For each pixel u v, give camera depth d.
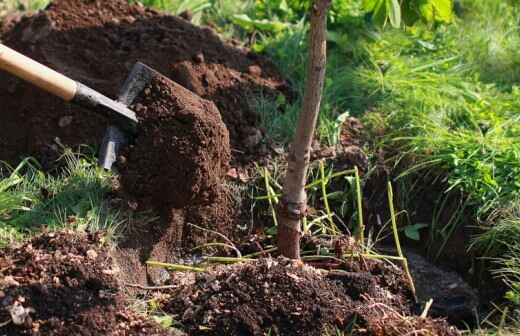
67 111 5.02
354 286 4.32
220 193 4.82
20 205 4.55
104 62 5.21
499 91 5.93
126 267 4.43
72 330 3.74
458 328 4.68
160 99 4.45
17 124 5.07
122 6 5.56
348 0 6.25
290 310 4.06
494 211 4.95
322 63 4.04
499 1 6.99
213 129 4.43
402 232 5.18
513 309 4.65
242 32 6.29
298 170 4.30
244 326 4.02
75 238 4.19
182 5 6.30
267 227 5.00
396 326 4.05
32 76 4.03
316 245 4.77
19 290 3.81
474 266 4.99
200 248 4.82
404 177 5.22
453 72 6.08
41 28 5.28
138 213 4.61
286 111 5.43
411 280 4.66
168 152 4.37
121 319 3.93
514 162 5.13
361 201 5.12
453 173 5.11
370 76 5.78
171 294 4.36
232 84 5.38
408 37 6.29
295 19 6.45
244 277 4.20
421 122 5.42
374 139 5.39
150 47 5.31
